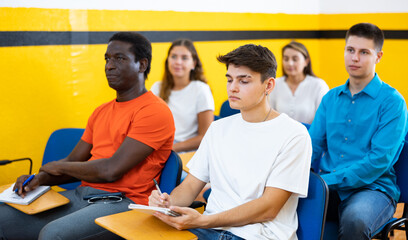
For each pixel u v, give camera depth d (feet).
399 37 14.35
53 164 7.25
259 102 5.77
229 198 5.91
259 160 5.71
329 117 7.66
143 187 7.13
